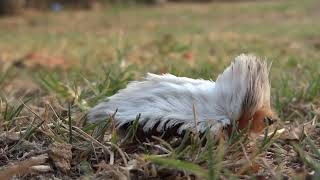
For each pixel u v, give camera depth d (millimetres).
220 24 20578
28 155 3510
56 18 23344
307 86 5617
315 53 11109
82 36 16016
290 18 23062
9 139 3744
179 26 19719
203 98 3188
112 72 6336
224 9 28594
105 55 10602
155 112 3146
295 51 11617
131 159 3303
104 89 4957
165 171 3119
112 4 29734
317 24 19750
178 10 28172
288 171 3252
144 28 19156
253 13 25906
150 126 3146
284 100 5195
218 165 2910
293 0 34344
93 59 10078
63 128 3811
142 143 3359
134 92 3305
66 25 20656
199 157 3104
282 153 3627
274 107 4910
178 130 3146
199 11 27562
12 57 11164
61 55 11242
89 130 3652
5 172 3064
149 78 3330
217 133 3121
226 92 3184
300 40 14328
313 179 2916
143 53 10977
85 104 4660
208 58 9547
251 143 3352
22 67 9633
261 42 13719
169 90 3219
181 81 3299
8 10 23766
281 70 7168
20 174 3189
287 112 5020
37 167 3252
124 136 3391
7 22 21594
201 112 3156
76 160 3414
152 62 8586
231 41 13898
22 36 16406
